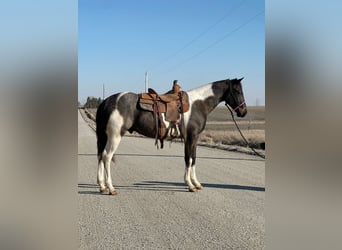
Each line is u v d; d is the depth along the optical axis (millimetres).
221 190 7352
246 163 11695
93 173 9422
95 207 5938
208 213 5574
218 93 7730
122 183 8094
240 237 4441
